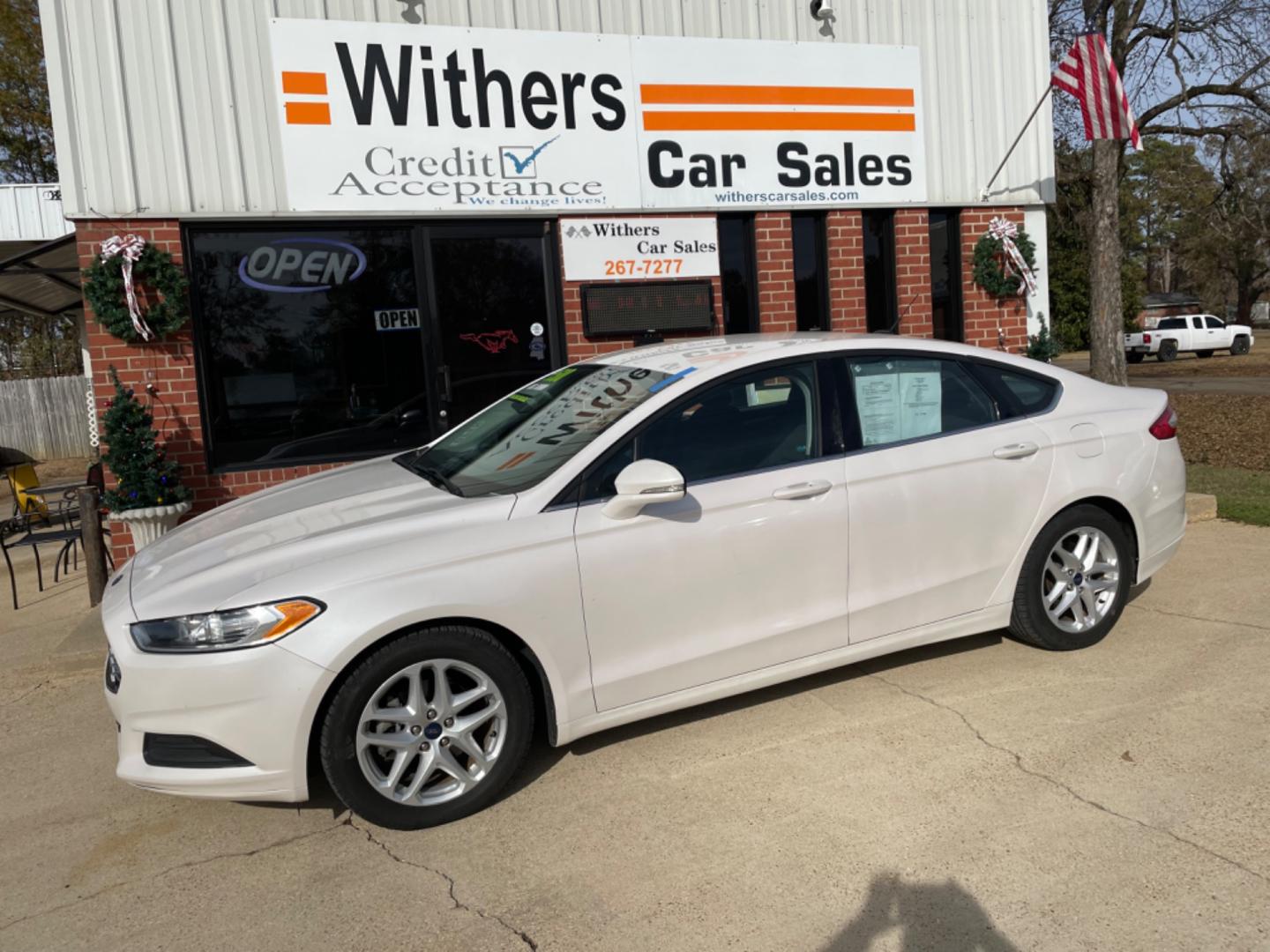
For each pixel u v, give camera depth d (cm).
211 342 709
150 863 324
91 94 659
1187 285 6600
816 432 397
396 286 750
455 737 331
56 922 293
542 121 763
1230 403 1598
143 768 316
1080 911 269
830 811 329
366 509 369
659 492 334
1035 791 334
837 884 288
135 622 316
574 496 353
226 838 337
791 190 845
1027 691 418
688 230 820
